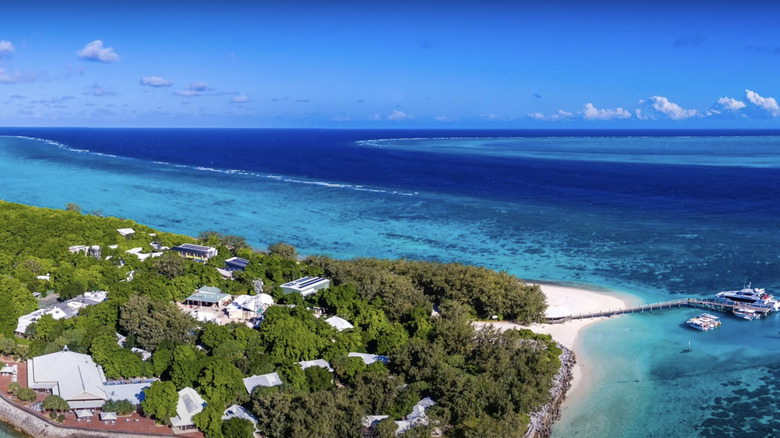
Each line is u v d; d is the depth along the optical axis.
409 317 139.50
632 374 123.94
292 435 88.38
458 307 140.12
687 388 117.88
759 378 121.75
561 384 116.88
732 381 120.56
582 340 140.88
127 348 119.06
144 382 107.50
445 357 114.69
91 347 114.94
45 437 96.38
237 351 115.81
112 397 101.38
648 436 101.12
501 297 149.50
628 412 108.88
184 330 121.81
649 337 142.75
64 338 118.00
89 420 98.38
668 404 111.75
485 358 114.25
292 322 123.56
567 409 110.06
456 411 98.62
